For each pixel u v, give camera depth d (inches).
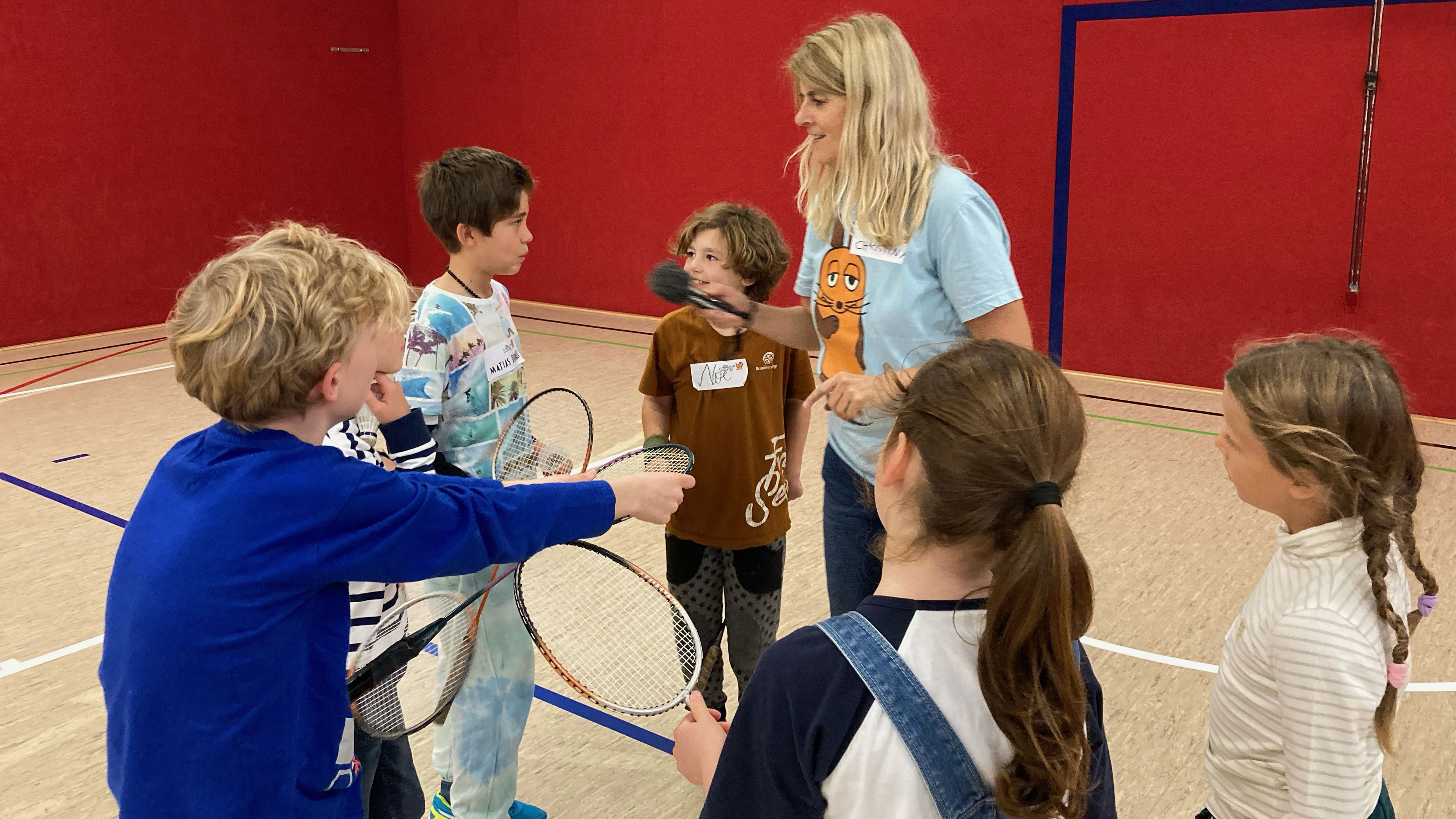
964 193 79.4
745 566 107.3
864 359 88.3
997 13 276.8
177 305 50.1
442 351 85.9
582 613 83.3
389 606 68.7
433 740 116.7
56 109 328.8
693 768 53.1
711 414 102.6
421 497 50.3
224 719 46.9
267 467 48.1
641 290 378.3
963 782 39.8
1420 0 220.4
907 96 80.2
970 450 41.0
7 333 327.9
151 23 347.6
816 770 40.4
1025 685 39.6
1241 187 251.8
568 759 113.0
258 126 380.8
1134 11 255.9
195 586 46.4
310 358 48.1
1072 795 41.3
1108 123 266.5
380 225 426.6
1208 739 64.6
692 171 351.9
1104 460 211.3
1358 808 54.3
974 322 81.0
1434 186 227.8
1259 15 240.4
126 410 255.6
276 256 49.6
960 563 42.9
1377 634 55.1
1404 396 57.5
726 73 335.6
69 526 179.0
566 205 389.4
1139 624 140.3
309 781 50.4
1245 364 61.5
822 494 194.7
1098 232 274.5
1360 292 241.0
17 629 141.5
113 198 346.3
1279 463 57.9
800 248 333.1
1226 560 161.0
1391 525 55.1
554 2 371.2
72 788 106.7
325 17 395.2
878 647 40.8
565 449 97.7
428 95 417.1
